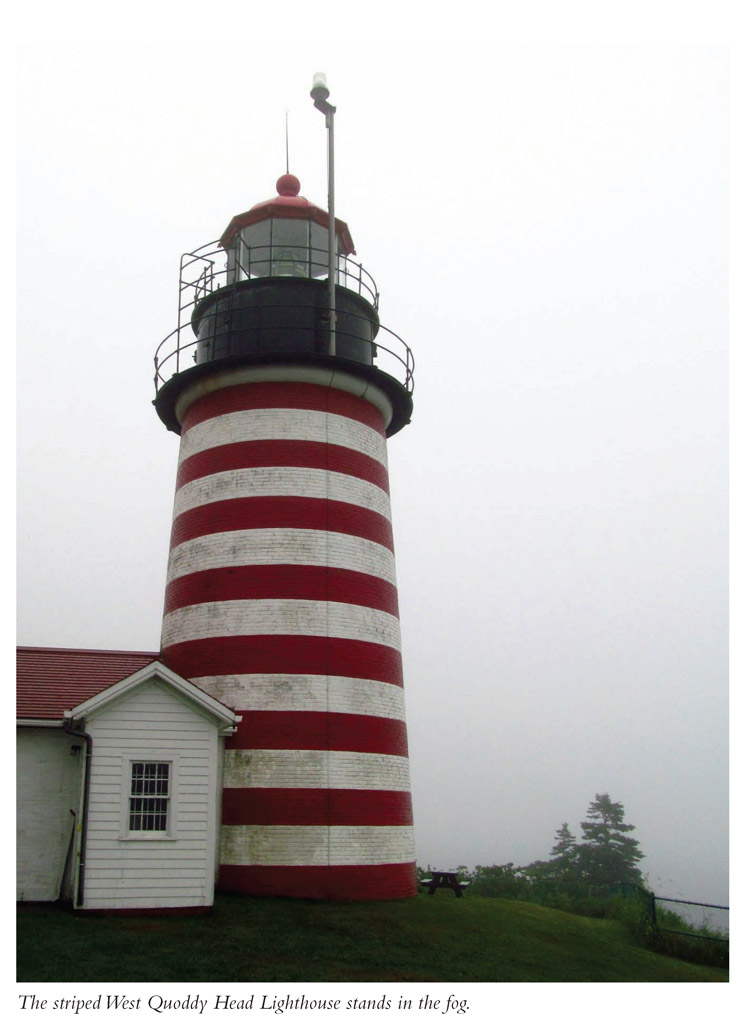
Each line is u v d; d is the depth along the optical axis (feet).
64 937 44.37
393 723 66.18
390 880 62.03
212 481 68.18
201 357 73.20
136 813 52.37
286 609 63.87
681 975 51.78
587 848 206.59
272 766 60.70
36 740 56.80
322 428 69.00
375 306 77.10
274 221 76.54
